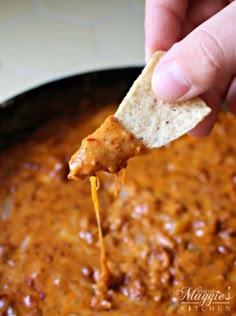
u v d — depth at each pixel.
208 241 0.19
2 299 0.17
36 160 0.22
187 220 0.19
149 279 0.18
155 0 0.17
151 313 0.17
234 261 0.18
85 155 0.14
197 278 0.18
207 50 0.13
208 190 0.21
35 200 0.21
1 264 0.19
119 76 0.22
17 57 0.25
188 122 0.14
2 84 0.24
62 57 0.25
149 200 0.20
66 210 0.20
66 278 0.18
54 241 0.19
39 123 0.23
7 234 0.19
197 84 0.14
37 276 0.18
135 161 0.22
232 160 0.22
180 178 0.21
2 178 0.21
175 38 0.17
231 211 0.20
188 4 0.18
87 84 0.22
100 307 0.17
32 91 0.21
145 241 0.19
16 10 0.27
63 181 0.21
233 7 0.14
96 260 0.19
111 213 0.20
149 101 0.14
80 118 0.23
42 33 0.26
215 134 0.23
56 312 0.17
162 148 0.22
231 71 0.14
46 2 0.28
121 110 0.14
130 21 0.27
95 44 0.26
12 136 0.22
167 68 0.14
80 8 0.27
